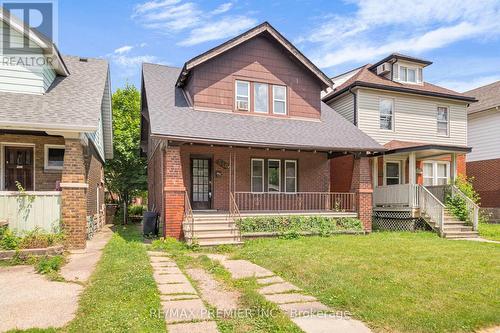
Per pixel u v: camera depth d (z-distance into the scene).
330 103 19.25
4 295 5.56
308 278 6.65
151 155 18.83
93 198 14.32
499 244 11.14
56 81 12.21
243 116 13.95
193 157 14.32
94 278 6.52
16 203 9.27
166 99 13.70
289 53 14.84
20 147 12.16
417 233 13.68
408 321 4.56
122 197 25.11
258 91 14.52
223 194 14.43
